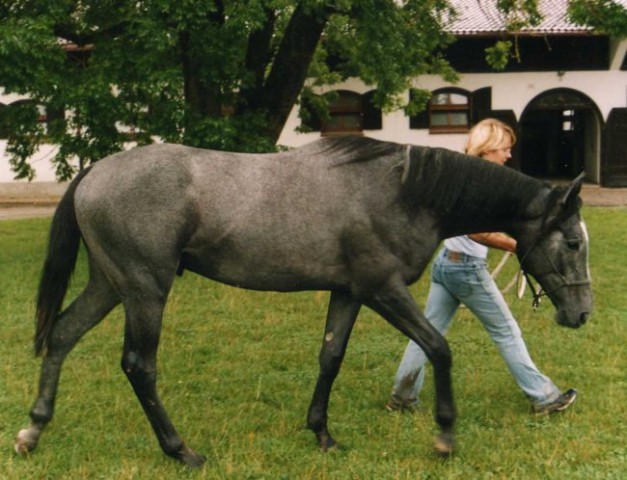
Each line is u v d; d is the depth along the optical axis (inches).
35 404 177.3
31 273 423.2
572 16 510.6
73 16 488.1
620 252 478.3
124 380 234.7
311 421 180.5
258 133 490.0
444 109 965.8
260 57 504.1
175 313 326.3
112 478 164.2
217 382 235.0
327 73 643.5
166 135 445.1
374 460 174.6
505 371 243.3
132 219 162.1
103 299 178.2
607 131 975.6
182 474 166.9
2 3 453.4
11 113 486.0
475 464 171.5
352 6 446.9
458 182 171.9
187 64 464.1
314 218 165.9
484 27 921.5
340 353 178.2
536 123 1135.6
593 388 223.0
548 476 164.2
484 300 200.4
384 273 168.4
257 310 331.6
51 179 973.2
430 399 219.8
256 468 167.9
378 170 170.6
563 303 178.4
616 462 171.3
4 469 169.5
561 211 173.9
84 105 429.4
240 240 165.6
